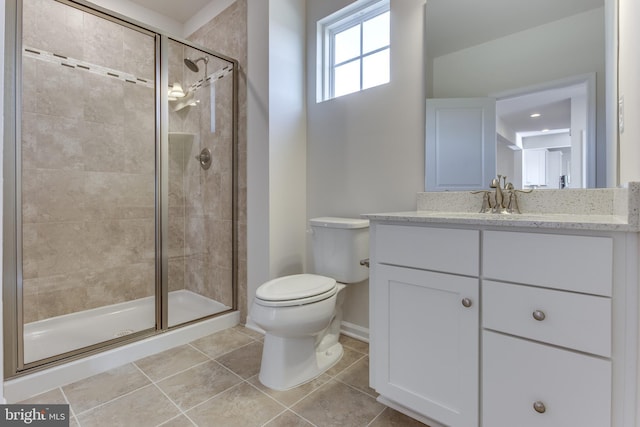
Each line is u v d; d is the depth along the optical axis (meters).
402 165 1.86
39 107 2.05
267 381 1.57
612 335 0.87
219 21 2.53
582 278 0.91
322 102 2.25
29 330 2.01
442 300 1.17
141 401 1.44
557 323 0.94
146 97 2.51
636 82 0.99
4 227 1.45
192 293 2.63
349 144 2.10
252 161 2.25
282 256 2.21
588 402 0.90
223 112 2.39
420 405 1.22
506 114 1.53
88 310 2.26
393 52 1.89
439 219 1.16
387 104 1.92
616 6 1.24
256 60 2.22
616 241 0.87
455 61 1.67
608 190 1.28
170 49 2.28
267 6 2.14
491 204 1.54
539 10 1.45
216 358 1.83
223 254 2.41
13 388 1.43
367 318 2.03
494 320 1.05
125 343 1.80
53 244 2.12
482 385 1.08
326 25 2.31
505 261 1.03
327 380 1.62
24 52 1.99
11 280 1.47
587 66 1.33
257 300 1.55
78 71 2.20
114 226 2.38
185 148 2.53
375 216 1.35
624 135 1.13
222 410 1.38
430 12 1.75
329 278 1.79
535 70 1.46
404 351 1.27
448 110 1.69
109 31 2.34
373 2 2.05
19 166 1.51
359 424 1.31
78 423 1.30
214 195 2.47
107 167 2.34
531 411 0.98
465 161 1.64
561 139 1.39
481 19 1.60
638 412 0.85
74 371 1.59
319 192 2.28
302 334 1.55
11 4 1.50
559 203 1.39
